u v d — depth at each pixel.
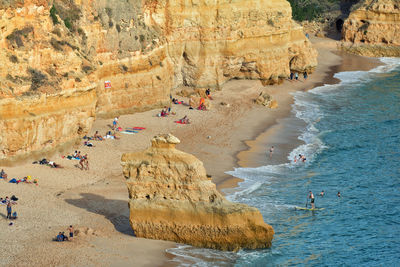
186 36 88.56
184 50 89.25
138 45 78.50
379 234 47.75
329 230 48.34
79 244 41.53
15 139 55.16
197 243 43.59
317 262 42.47
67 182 53.75
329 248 44.97
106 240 42.78
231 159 64.25
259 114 83.31
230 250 43.38
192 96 83.75
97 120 74.19
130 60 77.38
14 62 56.50
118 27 76.25
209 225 43.03
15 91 55.59
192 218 43.19
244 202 52.75
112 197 51.00
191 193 43.22
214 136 71.88
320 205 53.50
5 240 41.00
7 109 54.62
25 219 44.78
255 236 43.50
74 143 63.88
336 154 68.06
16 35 57.50
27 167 56.12
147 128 72.94
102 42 74.06
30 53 58.22
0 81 54.59
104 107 75.12
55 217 45.69
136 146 65.69
